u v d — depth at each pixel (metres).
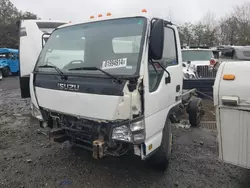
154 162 3.94
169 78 3.90
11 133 6.00
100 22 3.69
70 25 4.07
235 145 2.82
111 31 3.50
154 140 3.43
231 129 2.82
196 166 4.25
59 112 3.61
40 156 4.62
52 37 4.20
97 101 3.10
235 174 3.98
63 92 3.45
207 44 32.78
